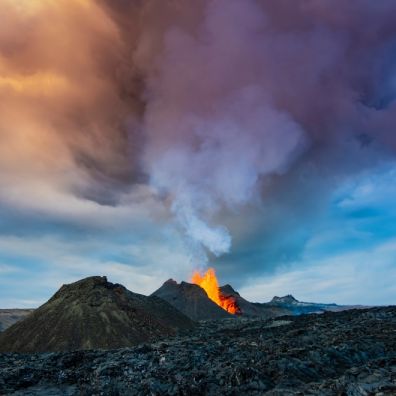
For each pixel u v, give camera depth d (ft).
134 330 365.40
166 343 286.46
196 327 487.61
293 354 205.26
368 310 410.93
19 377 196.95
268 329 356.59
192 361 208.13
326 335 270.46
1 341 347.77
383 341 234.99
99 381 184.03
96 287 427.33
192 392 161.79
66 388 181.27
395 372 165.58
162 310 489.67
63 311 373.40
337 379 165.78
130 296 467.52
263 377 174.81
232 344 260.83
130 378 182.80
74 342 329.11
